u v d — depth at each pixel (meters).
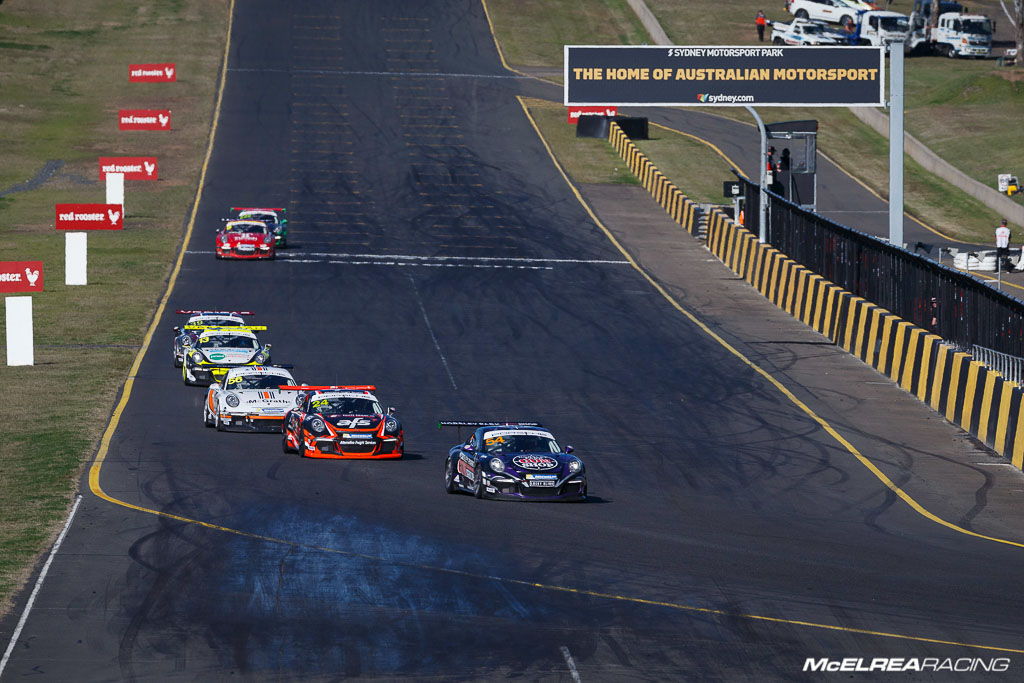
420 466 108.25
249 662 60.28
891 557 81.50
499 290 197.50
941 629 66.19
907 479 106.69
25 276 163.75
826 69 187.12
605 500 96.94
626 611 68.38
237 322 156.25
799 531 88.38
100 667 59.62
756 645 63.34
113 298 189.12
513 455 97.12
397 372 148.88
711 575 75.62
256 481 99.44
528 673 59.19
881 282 161.38
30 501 91.94
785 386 143.62
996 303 124.00
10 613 67.06
